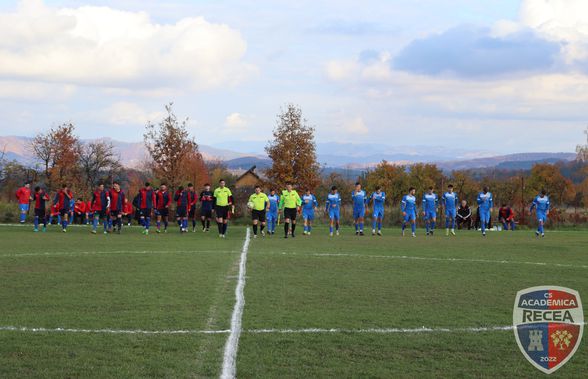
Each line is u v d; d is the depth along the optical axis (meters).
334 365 7.55
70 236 26.59
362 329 9.29
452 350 8.29
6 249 20.33
